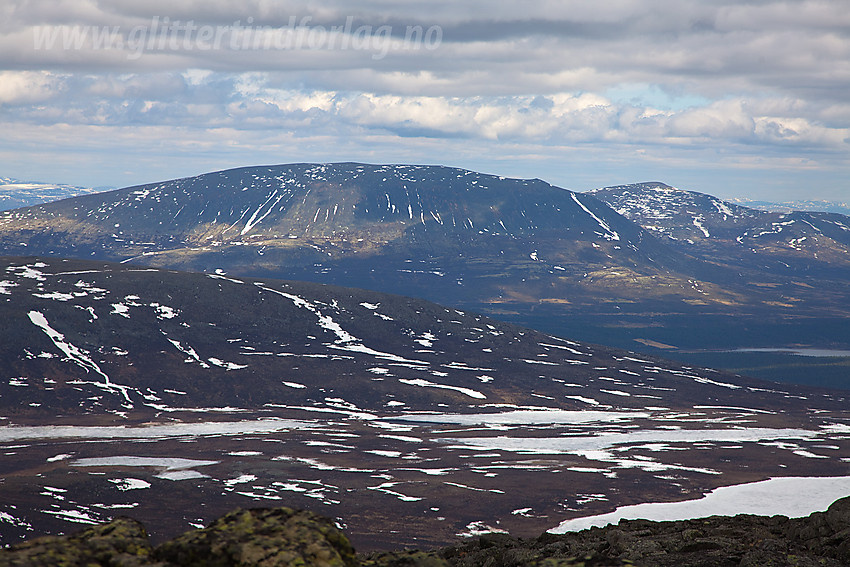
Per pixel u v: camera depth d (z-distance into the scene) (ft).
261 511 70.44
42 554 60.95
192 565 62.75
